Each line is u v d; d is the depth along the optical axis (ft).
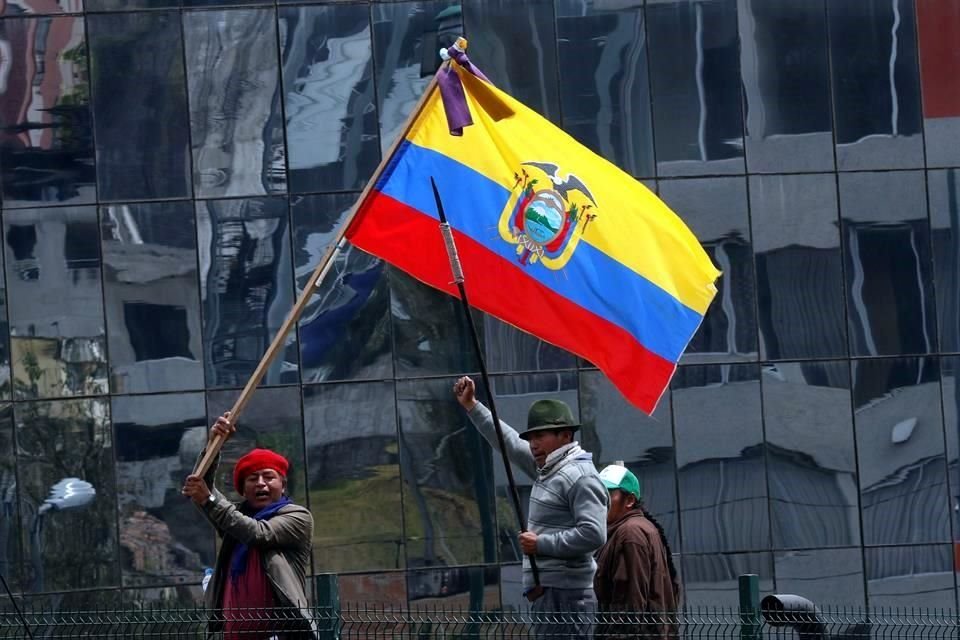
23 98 153.89
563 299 85.71
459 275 81.10
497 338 154.71
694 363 156.76
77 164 153.89
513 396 154.30
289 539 75.25
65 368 152.87
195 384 153.07
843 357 158.20
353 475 152.97
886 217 159.43
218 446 76.43
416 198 85.92
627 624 73.10
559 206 86.58
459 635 80.74
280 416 153.07
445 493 153.28
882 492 157.38
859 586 156.15
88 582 151.23
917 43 159.94
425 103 87.04
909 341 158.71
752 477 156.25
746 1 158.81
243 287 154.10
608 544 80.84
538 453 79.41
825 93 159.12
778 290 157.89
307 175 155.02
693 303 87.04
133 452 152.56
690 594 154.51
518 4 156.97
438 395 154.20
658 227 87.40
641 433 155.43
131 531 151.84
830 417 157.58
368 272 154.61
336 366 153.89
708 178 157.58
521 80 156.66
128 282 153.48
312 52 155.94
